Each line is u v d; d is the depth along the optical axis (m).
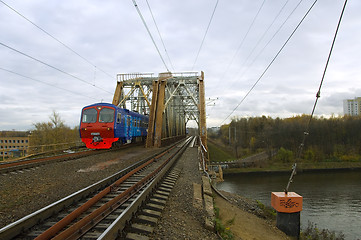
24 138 43.19
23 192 7.73
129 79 32.09
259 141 75.00
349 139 67.44
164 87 27.48
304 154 66.19
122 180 9.40
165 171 11.63
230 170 57.91
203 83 27.77
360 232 20.59
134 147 25.45
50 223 5.23
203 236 5.66
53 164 13.03
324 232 14.48
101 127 19.20
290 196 8.48
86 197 7.44
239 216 9.45
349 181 46.00
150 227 5.25
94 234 4.69
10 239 4.45
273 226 9.26
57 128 37.22
